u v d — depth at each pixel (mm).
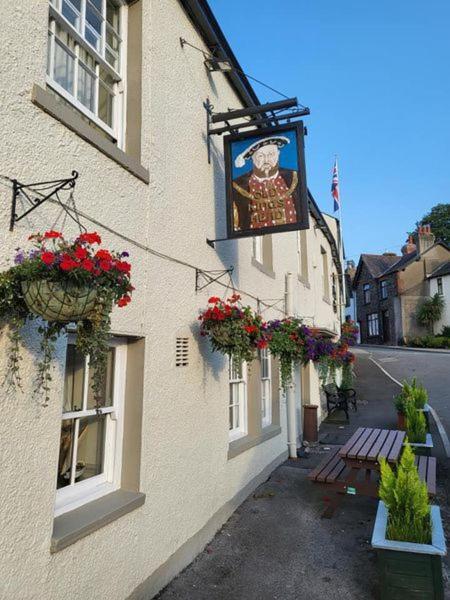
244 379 7172
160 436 4184
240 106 7305
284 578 4227
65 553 2938
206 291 5410
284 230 5051
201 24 5637
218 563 4523
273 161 5223
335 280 18453
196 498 4824
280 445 8273
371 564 4469
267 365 8445
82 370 3637
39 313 2395
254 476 6754
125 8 4559
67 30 3713
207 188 5676
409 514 3770
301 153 5102
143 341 4027
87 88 4039
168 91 4836
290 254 9977
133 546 3654
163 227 4484
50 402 2896
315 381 11945
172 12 5070
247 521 5559
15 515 2600
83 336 2613
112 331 3576
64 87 3723
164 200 4539
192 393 4887
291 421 8703
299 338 6809
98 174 3516
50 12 3496
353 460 5551
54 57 3615
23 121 2803
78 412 3512
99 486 3729
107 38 4371
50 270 2340
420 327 38281
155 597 3887
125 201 3869
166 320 4426
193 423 4867
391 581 3631
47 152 2986
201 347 5168
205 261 5449
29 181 2820
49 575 2803
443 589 3707
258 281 7566
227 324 4828
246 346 4863
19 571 2600
